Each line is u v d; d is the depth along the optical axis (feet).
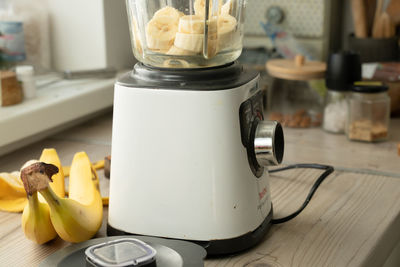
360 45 4.66
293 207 2.57
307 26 4.67
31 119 3.37
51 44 4.57
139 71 2.13
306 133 3.83
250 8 4.83
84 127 3.95
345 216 2.47
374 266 2.21
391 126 3.97
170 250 1.94
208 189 2.03
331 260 2.07
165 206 2.07
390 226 2.39
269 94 4.22
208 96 1.97
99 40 4.40
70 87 3.98
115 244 1.88
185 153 2.02
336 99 3.77
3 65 4.21
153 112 2.02
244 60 4.67
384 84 3.68
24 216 2.13
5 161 3.27
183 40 1.99
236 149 2.04
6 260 2.11
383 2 4.59
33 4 4.42
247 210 2.10
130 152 2.08
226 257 2.10
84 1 4.35
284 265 2.04
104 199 2.59
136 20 2.08
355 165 3.15
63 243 2.25
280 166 3.12
